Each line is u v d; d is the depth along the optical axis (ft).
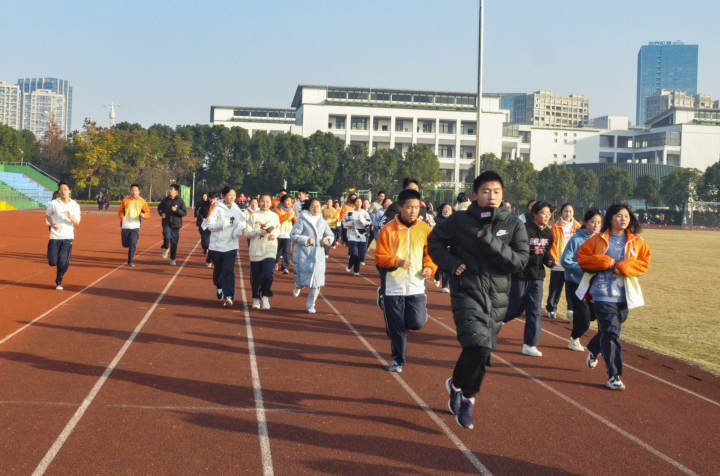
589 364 24.44
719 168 298.56
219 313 32.99
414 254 22.49
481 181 17.53
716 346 29.86
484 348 17.03
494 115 404.77
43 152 352.28
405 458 15.05
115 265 53.67
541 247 26.32
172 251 56.39
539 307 26.66
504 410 19.02
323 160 321.73
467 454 15.46
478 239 17.10
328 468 14.28
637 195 329.11
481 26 75.72
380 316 34.09
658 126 530.68
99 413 17.26
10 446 14.83
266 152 328.08
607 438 16.97
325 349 25.95
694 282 56.54
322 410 18.25
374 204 66.49
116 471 13.73
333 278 50.80
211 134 331.98
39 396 18.47
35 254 59.36
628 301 21.76
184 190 255.50
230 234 34.22
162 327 28.89
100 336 26.61
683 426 18.19
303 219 33.96
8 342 24.97
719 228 226.17
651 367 25.32
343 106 394.11
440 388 20.98
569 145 489.26
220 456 14.73
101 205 198.90
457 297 17.53
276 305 36.37
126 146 275.39
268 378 21.34
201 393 19.38
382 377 22.08
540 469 14.74
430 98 407.64
